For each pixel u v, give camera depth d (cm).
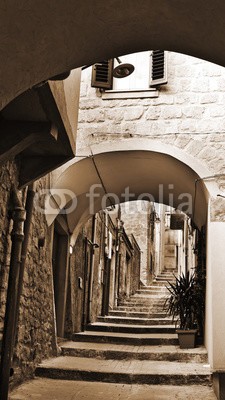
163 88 693
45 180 640
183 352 682
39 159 489
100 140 689
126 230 1975
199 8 256
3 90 271
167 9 270
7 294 456
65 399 479
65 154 486
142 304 1363
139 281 1856
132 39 309
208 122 669
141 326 945
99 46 306
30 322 573
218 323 559
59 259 837
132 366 643
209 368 599
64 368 602
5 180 439
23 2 233
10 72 266
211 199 620
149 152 676
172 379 579
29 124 404
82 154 686
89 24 278
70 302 851
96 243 1086
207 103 678
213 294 572
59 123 409
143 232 1959
